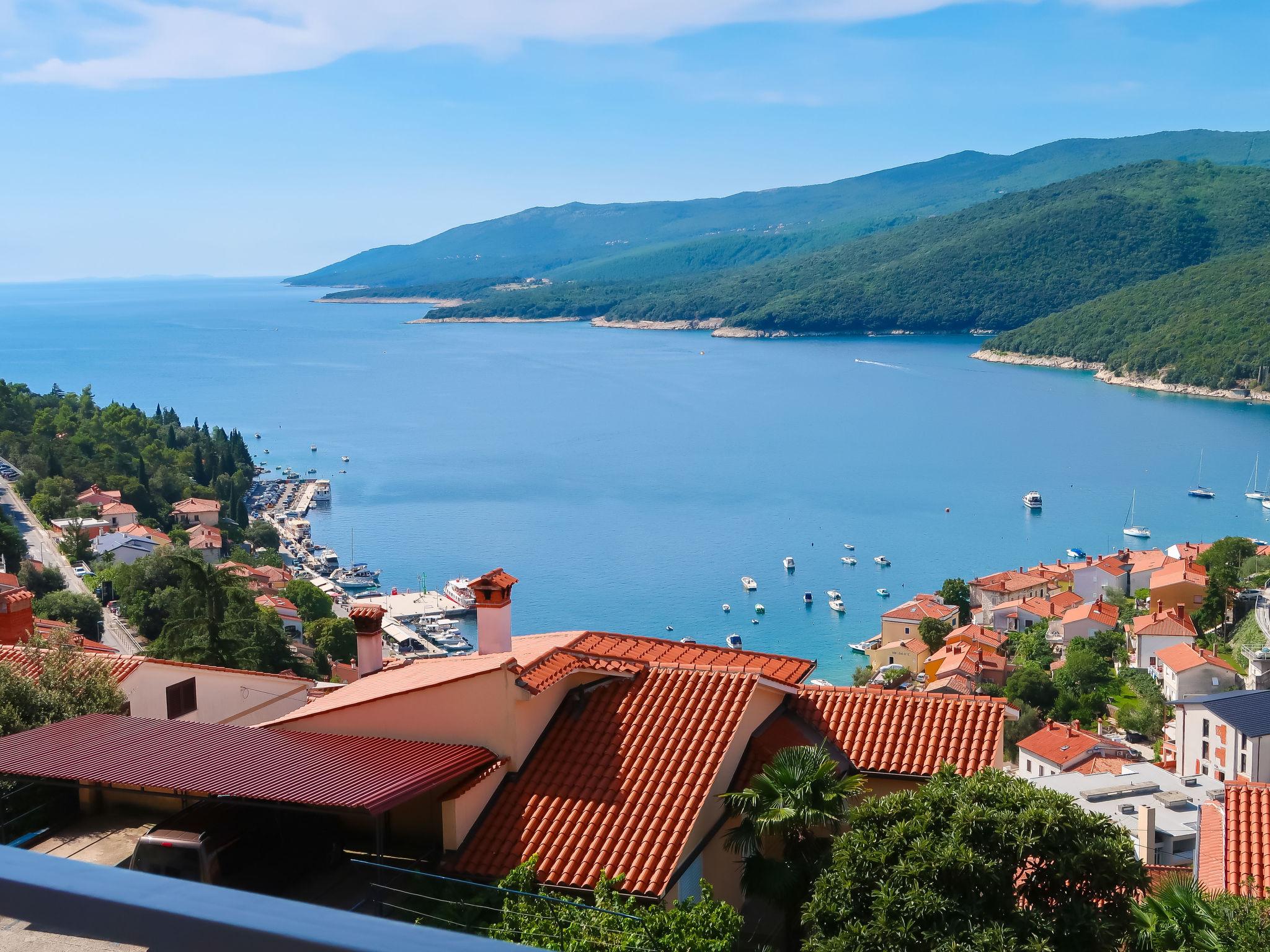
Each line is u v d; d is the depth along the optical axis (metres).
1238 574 132.62
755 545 187.88
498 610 21.52
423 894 15.74
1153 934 15.78
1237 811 22.98
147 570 116.25
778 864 16.97
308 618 124.75
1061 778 47.84
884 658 128.50
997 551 185.00
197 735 18.44
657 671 19.59
